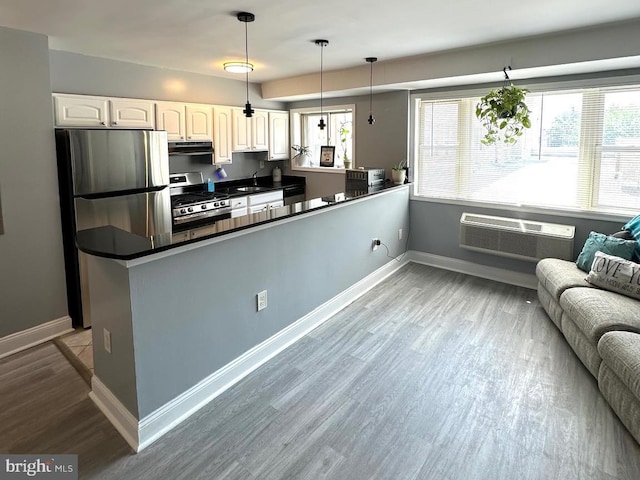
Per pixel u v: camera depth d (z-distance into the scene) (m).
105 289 2.23
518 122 3.95
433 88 4.84
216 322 2.55
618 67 3.64
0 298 3.12
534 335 3.32
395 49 3.92
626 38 3.20
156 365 2.21
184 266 2.31
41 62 3.17
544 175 4.34
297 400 2.52
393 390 2.61
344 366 2.89
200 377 2.48
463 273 4.91
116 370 2.26
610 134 3.91
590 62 3.42
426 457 2.05
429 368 2.85
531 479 1.91
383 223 4.63
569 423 2.28
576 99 4.06
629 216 3.83
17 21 2.88
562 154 4.21
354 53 4.06
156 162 3.92
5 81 3.00
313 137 6.21
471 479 1.91
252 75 5.20
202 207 4.79
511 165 4.52
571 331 2.98
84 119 3.86
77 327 3.60
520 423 2.29
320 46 3.77
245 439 2.19
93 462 2.04
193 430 2.27
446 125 4.90
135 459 2.06
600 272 3.05
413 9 2.81
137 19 2.92
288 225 3.08
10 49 3.01
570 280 3.23
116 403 2.29
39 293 3.32
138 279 2.08
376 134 5.34
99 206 3.51
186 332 2.36
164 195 4.00
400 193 5.00
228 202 5.12
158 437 2.21
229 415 2.39
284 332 3.15
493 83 4.43
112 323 2.22
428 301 4.05
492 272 4.72
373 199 4.36
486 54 3.87
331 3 2.67
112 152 3.57
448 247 5.06
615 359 2.25
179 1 2.59
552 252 4.17
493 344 3.18
